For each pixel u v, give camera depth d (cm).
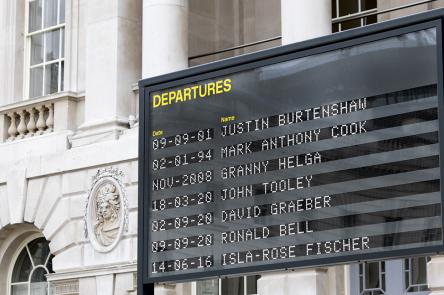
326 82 1664
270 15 2886
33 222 2838
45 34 3017
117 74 2742
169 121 1812
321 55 1670
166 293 2517
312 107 1677
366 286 2428
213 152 1767
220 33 2905
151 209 1817
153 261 1805
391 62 1600
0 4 3072
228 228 1738
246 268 1709
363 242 1600
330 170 1652
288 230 1678
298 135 1688
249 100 1738
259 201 1714
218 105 1766
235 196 1739
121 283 2627
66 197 2770
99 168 2716
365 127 1622
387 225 1581
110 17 2777
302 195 1672
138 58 2789
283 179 1695
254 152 1728
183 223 1784
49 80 2980
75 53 2892
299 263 1659
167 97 1816
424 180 1556
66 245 2755
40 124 2909
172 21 2633
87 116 2784
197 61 2848
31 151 2869
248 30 2914
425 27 1570
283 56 1706
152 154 1825
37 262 2922
